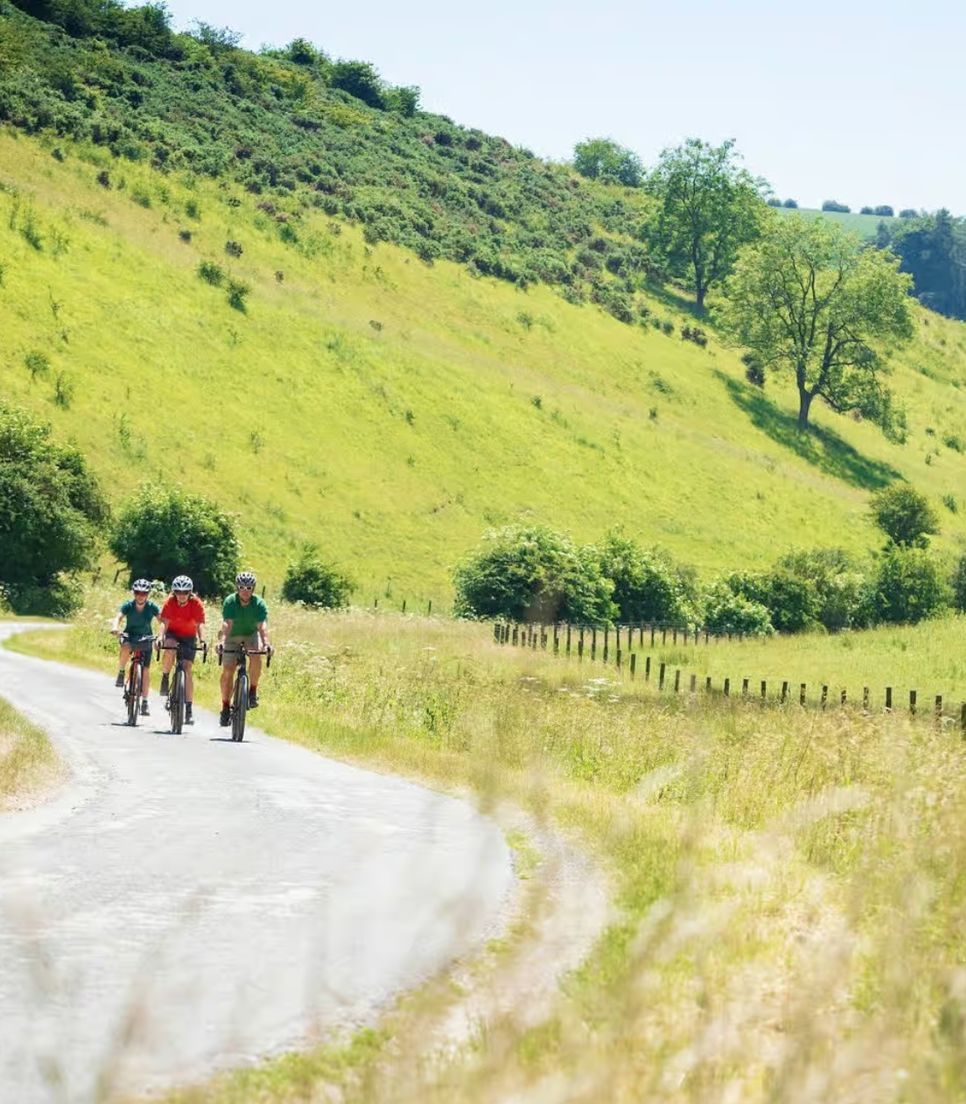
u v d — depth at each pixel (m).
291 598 83.25
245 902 11.00
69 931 9.87
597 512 120.38
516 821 14.02
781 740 20.58
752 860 11.66
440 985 7.63
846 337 164.25
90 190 132.25
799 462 150.00
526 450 124.69
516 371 141.12
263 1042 7.19
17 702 28.05
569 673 43.50
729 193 193.38
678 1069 5.39
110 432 99.19
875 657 60.84
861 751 18.77
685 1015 6.25
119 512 82.94
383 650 46.75
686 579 91.38
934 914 8.09
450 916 10.29
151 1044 6.96
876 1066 5.28
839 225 164.62
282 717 27.12
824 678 52.69
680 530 122.88
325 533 100.62
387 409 120.06
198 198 142.88
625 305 173.62
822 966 6.65
